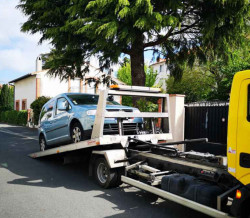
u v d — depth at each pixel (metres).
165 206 5.05
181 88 21.28
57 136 8.40
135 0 8.07
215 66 17.94
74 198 5.44
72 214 4.62
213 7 9.20
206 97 16.53
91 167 6.46
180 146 9.35
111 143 5.87
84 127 6.92
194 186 4.10
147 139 6.39
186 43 12.16
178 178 4.42
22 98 30.83
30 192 5.81
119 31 8.70
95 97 8.42
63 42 10.42
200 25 10.12
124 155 5.95
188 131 9.70
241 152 3.53
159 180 4.82
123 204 5.13
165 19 8.46
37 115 21.62
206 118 9.19
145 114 6.39
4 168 8.03
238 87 3.63
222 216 3.54
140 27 8.38
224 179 4.04
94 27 8.38
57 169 7.99
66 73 12.55
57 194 5.68
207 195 3.87
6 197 5.47
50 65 11.54
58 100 8.59
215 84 19.88
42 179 6.88
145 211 4.79
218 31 9.56
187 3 9.73
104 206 5.01
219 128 8.78
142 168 5.36
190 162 4.58
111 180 5.87
